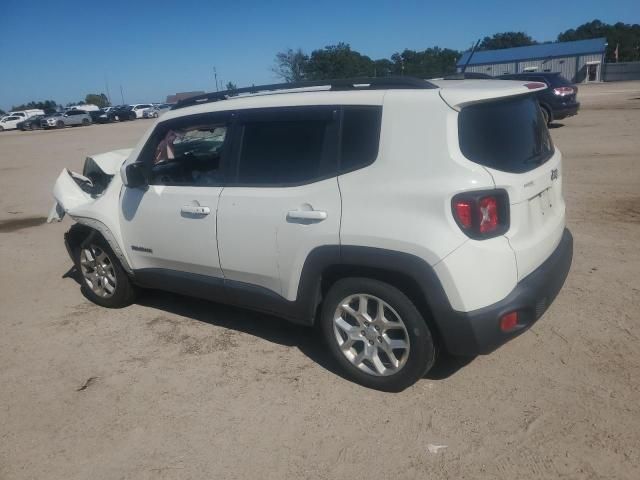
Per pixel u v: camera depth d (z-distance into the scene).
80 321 4.95
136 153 4.63
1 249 7.52
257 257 3.81
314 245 3.46
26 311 5.28
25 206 10.55
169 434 3.27
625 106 20.41
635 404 3.19
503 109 3.35
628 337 3.91
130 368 4.06
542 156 3.59
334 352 3.65
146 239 4.54
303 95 3.66
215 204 3.97
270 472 2.90
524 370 3.62
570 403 3.24
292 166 3.62
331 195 3.38
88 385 3.88
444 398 3.39
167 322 4.80
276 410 3.42
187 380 3.85
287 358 4.05
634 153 10.70
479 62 67.56
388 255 3.15
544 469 2.77
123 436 3.29
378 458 2.94
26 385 3.93
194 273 4.33
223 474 2.92
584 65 61.72
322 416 3.32
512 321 3.11
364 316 3.46
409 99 3.18
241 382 3.77
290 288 3.70
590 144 12.21
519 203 3.15
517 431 3.05
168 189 4.33
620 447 2.86
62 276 6.26
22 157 20.17
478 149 3.10
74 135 31.64
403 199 3.12
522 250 3.14
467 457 2.89
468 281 2.99
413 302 3.26
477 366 3.71
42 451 3.21
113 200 4.79
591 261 5.33
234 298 4.12
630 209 7.01
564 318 4.24
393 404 3.38
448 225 3.00
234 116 3.95
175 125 4.34
